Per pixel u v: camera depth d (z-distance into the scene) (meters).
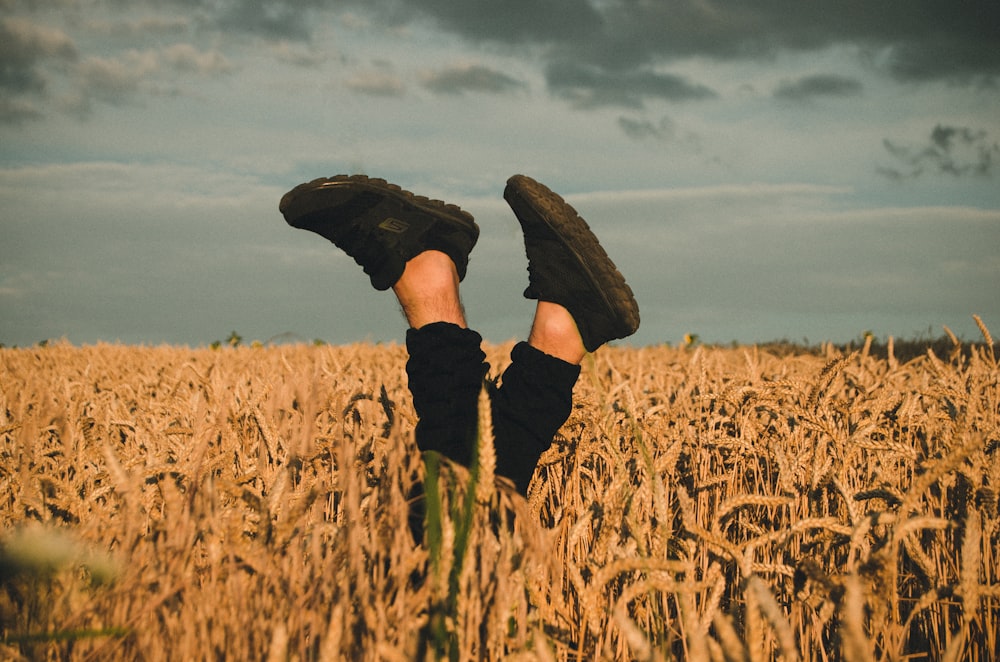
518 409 1.99
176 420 3.11
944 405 2.98
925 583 2.04
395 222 2.13
